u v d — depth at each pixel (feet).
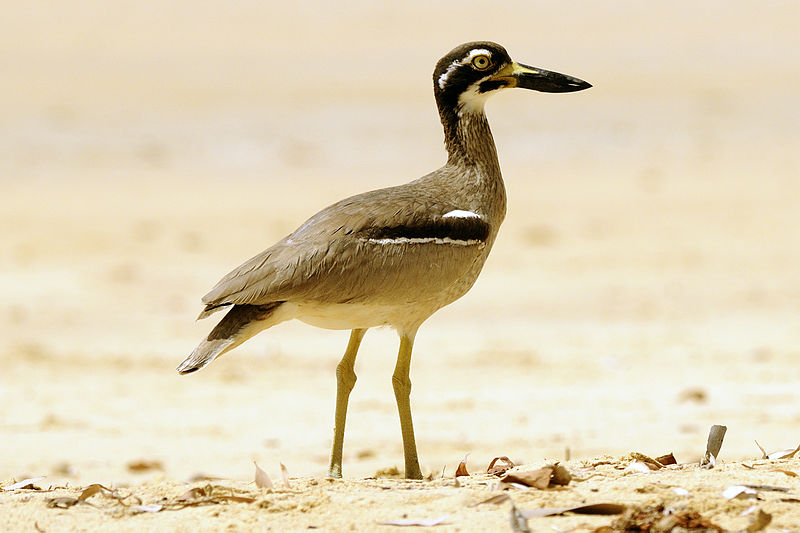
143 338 54.90
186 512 23.07
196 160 96.43
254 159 96.63
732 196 85.56
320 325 28.12
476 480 25.79
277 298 26.61
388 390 46.37
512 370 48.91
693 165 95.66
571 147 101.60
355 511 22.63
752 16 150.71
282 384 47.44
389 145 99.91
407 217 28.04
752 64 129.49
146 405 44.11
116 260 69.77
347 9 150.30
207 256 70.85
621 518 20.88
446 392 45.47
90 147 98.53
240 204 83.35
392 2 152.87
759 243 73.20
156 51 131.03
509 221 79.15
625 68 127.03
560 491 23.40
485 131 30.53
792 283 64.44
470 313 59.57
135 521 22.58
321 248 26.99
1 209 81.35
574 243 73.51
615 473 25.62
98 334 55.47
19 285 64.28
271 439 39.40
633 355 50.96
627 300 61.46
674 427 39.73
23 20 140.77
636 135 104.99
